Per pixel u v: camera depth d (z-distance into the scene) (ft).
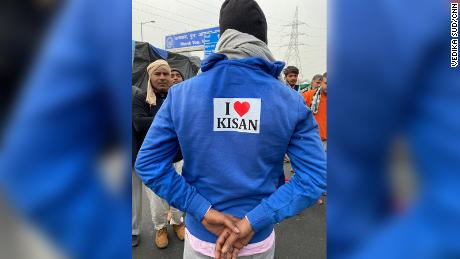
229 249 3.26
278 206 3.23
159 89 8.53
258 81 3.20
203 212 3.32
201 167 3.35
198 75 3.43
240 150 3.20
